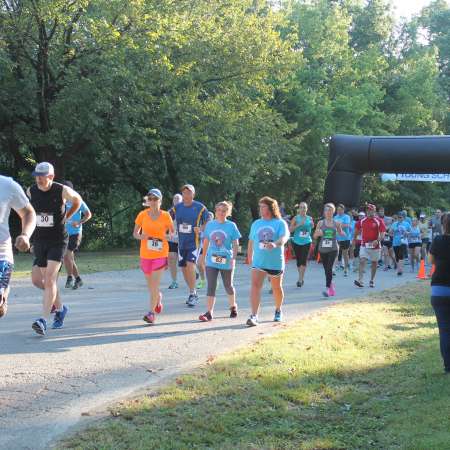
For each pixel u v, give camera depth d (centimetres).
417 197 4138
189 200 1097
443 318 671
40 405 525
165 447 440
